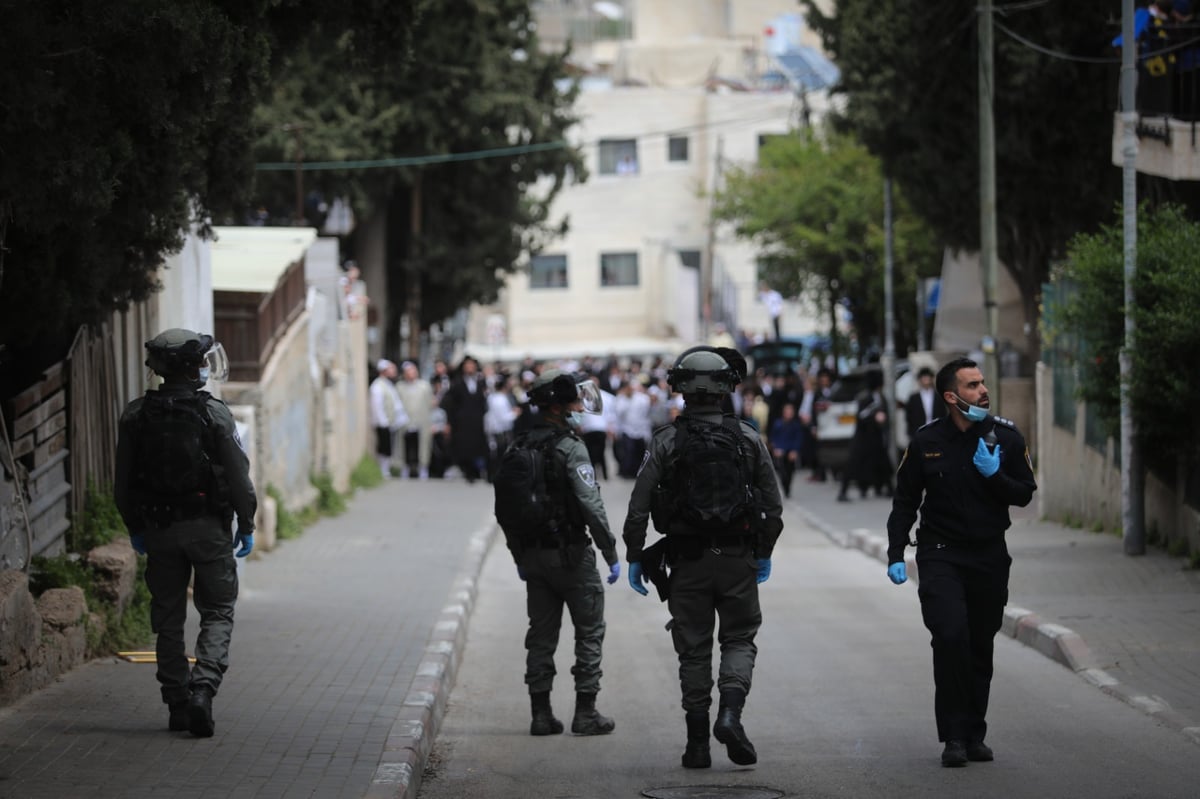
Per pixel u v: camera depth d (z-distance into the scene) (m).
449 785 25.86
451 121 116.12
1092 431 61.88
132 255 34.25
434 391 121.00
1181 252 48.06
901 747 27.42
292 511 66.44
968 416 25.47
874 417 84.62
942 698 25.47
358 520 71.44
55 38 25.16
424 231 127.38
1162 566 47.97
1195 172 53.47
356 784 23.30
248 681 32.19
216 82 29.67
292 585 49.19
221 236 73.06
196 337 27.08
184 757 24.88
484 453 98.38
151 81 27.55
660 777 25.83
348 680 32.38
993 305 68.50
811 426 101.50
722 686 25.83
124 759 24.62
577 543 29.72
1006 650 37.53
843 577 55.22
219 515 26.78
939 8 73.31
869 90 80.62
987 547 25.59
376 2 37.97
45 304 31.75
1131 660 34.16
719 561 25.89
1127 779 24.30
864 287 132.62
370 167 111.81
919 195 82.81
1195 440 47.94
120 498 26.73
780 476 89.69
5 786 22.73
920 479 25.95
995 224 75.31
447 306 134.50
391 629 39.81
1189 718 28.50
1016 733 28.16
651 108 198.62
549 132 124.94
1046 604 41.91
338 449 84.38
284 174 109.00
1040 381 70.00
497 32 118.94
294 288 70.81
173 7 27.12
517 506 29.50
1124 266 49.66
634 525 26.25
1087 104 71.00
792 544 67.25
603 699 33.78
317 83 108.50
